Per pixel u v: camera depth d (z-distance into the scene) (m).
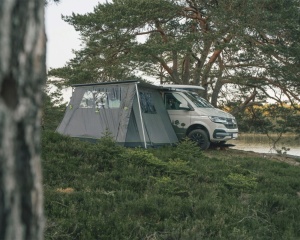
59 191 7.92
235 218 7.18
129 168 9.77
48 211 6.68
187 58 25.73
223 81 23.80
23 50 0.98
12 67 0.96
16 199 0.96
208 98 26.20
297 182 10.37
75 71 22.98
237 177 9.56
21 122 0.98
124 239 5.88
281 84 23.31
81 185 8.38
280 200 8.30
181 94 15.82
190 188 8.70
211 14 21.69
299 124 24.92
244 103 25.77
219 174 10.32
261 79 23.64
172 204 7.42
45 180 8.56
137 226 6.26
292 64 21.83
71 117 14.86
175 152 11.95
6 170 0.94
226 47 20.88
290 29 21.33
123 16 22.09
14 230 0.96
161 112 15.33
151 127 14.51
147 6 22.34
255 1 20.84
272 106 25.67
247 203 8.13
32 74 1.00
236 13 20.92
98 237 5.94
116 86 14.38
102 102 14.45
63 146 10.55
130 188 8.49
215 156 14.05
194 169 10.32
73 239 5.85
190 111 15.60
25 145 0.99
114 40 22.23
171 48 20.83
